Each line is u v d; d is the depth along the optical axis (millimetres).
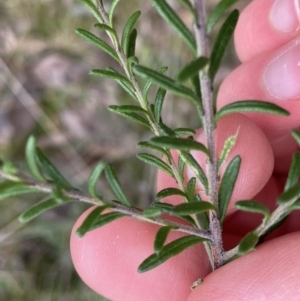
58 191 91
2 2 299
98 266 164
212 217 112
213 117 97
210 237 115
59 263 277
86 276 167
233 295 133
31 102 291
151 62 289
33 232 273
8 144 282
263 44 180
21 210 271
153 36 293
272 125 173
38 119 290
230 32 93
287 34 172
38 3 298
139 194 283
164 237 104
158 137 95
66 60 298
